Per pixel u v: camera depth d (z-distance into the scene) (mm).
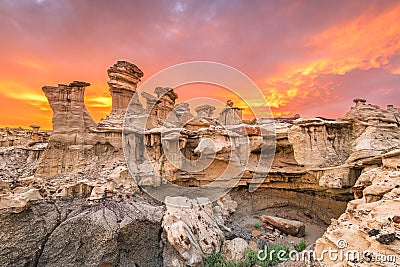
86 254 11320
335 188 16203
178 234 11602
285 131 19391
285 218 18406
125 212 12875
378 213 6738
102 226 11578
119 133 19109
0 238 10445
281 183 20203
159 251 12562
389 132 16312
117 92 21406
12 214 10867
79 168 17547
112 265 11344
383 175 9859
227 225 16781
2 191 12266
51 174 17234
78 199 13688
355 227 7086
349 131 17906
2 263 10258
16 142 29953
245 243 13133
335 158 17156
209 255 12328
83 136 18531
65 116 18453
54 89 18359
